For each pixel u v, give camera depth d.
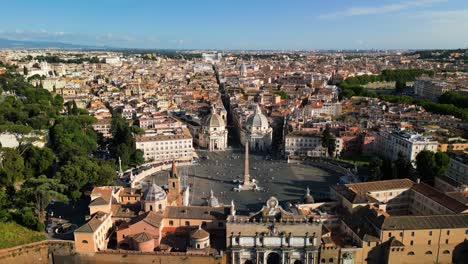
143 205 177.50
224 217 174.25
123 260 160.62
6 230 175.12
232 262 161.38
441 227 162.38
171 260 159.62
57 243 167.25
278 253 161.12
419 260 164.00
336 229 185.75
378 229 162.50
